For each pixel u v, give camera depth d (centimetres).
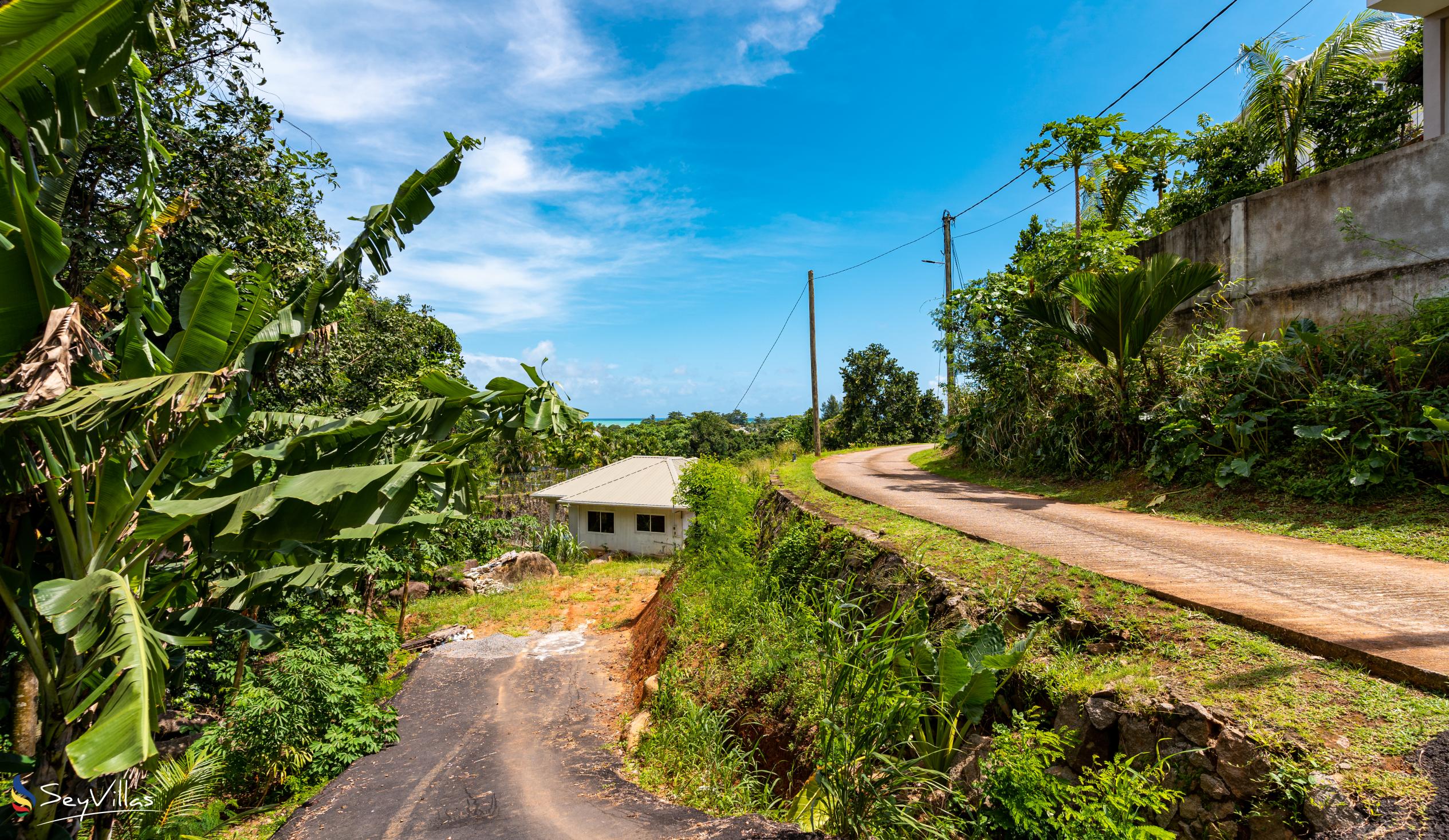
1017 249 1975
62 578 392
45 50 323
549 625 1485
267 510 383
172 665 479
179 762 591
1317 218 957
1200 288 1041
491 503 2044
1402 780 273
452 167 529
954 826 372
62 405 325
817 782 459
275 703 713
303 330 507
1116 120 1367
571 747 812
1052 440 1268
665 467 2762
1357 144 1268
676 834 495
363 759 775
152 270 496
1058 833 322
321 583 579
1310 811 277
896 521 827
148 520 381
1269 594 470
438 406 525
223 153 741
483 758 772
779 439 4022
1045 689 406
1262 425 875
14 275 350
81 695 394
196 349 430
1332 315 937
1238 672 368
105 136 599
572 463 3002
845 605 550
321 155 873
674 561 1569
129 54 357
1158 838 301
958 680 411
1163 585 501
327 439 506
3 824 378
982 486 1254
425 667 1182
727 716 705
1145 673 385
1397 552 590
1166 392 1047
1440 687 323
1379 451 738
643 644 1181
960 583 549
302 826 591
